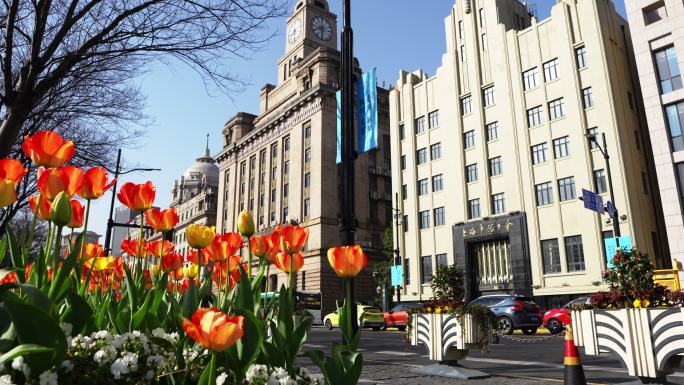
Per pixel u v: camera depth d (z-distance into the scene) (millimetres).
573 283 25609
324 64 47531
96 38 6750
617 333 6016
